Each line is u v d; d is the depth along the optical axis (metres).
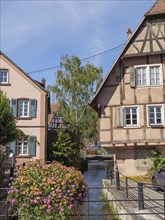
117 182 15.45
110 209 14.16
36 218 7.21
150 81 21.14
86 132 40.25
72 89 38.72
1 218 7.86
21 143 26.53
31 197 7.23
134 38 21.47
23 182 7.35
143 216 9.23
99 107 21.80
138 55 21.11
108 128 21.41
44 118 26.98
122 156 21.56
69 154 27.69
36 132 26.75
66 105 39.25
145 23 21.50
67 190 7.41
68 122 34.50
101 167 41.88
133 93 21.30
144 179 19.56
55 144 27.69
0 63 27.56
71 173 7.71
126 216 10.05
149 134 20.58
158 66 21.09
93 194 19.16
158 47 20.94
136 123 21.08
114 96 21.67
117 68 21.88
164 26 21.20
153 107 20.92
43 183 7.32
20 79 27.47
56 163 8.18
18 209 7.48
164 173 14.77
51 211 7.20
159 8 21.36
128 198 12.38
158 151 20.92
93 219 12.02
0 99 17.06
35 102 27.12
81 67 40.06
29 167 7.85
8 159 25.03
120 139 21.03
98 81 39.50
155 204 11.25
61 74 39.59
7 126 16.73
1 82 27.38
